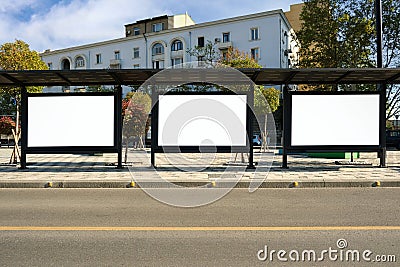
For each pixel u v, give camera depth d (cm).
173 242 511
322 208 721
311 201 792
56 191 930
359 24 2502
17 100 1540
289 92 1262
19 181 1002
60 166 1362
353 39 2570
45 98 1256
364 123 1247
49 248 487
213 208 726
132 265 429
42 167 1326
